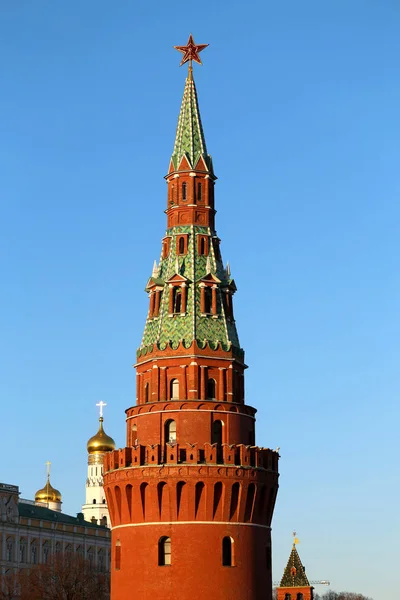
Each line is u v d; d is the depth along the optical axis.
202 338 117.44
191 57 131.12
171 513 111.25
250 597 111.25
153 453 112.38
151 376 117.31
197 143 126.69
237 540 111.88
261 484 114.25
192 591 109.12
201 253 122.62
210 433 114.12
